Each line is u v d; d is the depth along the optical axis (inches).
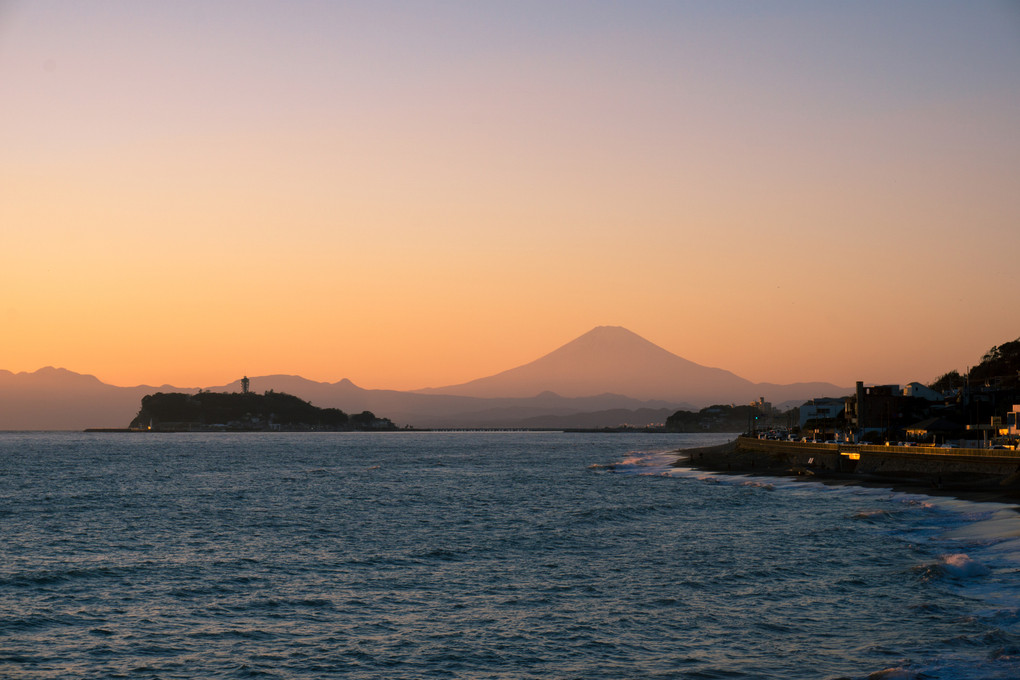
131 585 1742.1
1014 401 5954.7
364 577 1819.6
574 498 3560.5
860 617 1411.2
